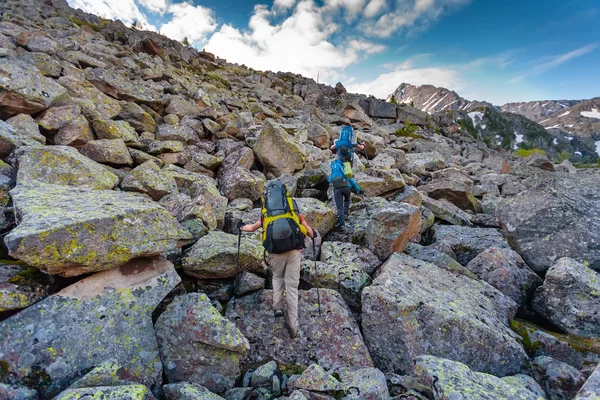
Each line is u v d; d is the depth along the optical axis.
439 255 8.98
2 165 6.91
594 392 3.82
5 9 28.47
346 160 10.46
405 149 27.02
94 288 4.94
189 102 19.89
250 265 7.02
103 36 32.09
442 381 4.55
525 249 9.13
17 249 4.21
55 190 6.25
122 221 5.19
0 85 8.92
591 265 8.19
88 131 10.58
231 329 5.07
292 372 5.54
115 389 3.71
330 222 9.93
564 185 9.58
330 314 6.49
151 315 5.32
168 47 38.31
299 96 44.16
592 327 6.68
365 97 49.25
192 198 9.69
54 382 4.18
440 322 6.04
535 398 4.57
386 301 6.22
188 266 6.59
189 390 4.42
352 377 5.12
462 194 14.36
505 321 6.98
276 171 14.03
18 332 4.24
